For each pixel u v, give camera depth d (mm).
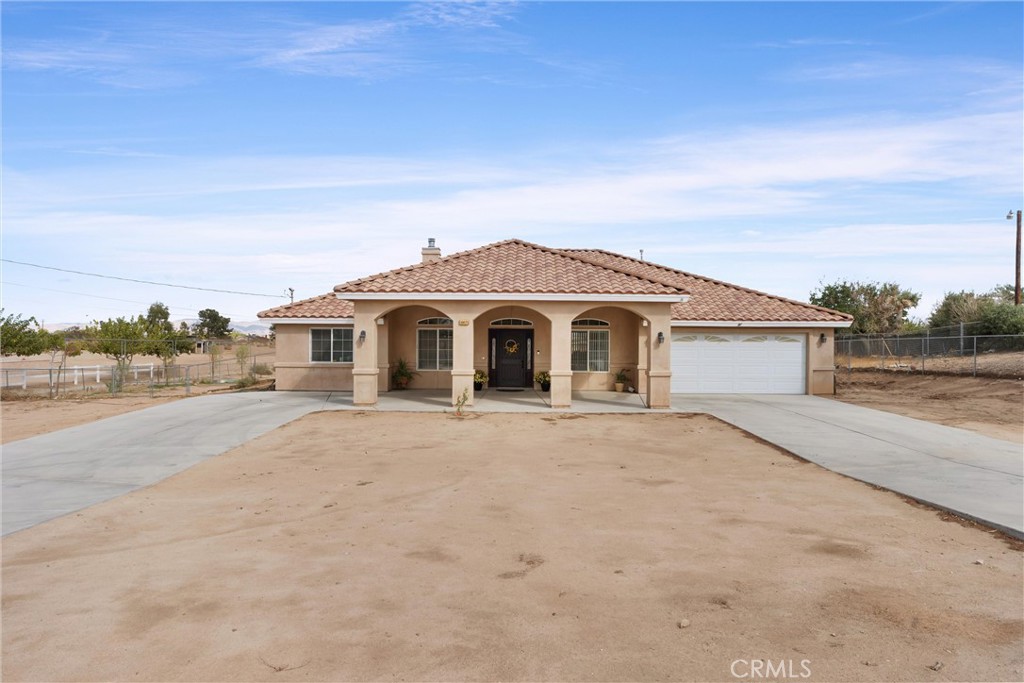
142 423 16266
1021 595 5887
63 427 16906
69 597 5824
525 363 24109
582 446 13570
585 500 9188
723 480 10508
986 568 6570
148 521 8242
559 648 4863
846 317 24109
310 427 15961
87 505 9023
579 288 19266
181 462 11898
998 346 30641
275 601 5719
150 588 6027
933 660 4703
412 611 5512
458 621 5320
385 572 6410
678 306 24750
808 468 11500
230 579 6246
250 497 9398
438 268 21234
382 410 18750
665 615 5441
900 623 5309
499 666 4598
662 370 19500
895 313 45938
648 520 8203
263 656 4738
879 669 4570
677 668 4574
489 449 13188
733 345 24109
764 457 12492
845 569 6520
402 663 4637
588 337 24094
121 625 5254
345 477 10656
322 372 24297
